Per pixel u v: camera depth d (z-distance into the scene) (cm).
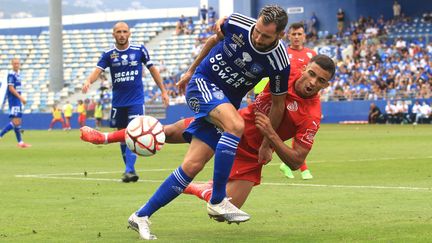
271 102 1192
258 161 1191
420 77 6669
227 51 1137
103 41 9162
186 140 1195
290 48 1780
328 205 1507
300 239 1106
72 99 8156
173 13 9438
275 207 1484
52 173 2347
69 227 1245
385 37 7469
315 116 1184
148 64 2155
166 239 1117
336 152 3241
